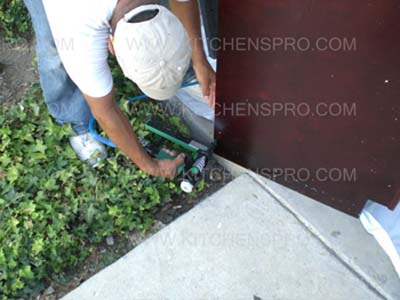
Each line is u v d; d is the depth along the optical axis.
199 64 1.97
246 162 2.10
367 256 1.81
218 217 1.94
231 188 2.03
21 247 1.82
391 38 1.31
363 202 1.84
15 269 1.78
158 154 2.07
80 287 1.76
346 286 1.74
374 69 1.41
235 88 1.82
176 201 2.07
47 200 1.98
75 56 1.37
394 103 1.46
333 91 1.56
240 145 2.04
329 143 1.74
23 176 2.03
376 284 1.73
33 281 1.80
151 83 1.37
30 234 1.86
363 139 1.63
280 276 1.77
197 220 1.93
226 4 1.55
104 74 1.44
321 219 1.92
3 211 1.92
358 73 1.46
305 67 1.56
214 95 1.99
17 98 2.48
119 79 2.35
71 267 1.88
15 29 2.79
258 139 1.95
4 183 2.00
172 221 1.96
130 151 1.73
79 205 1.97
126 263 1.81
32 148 2.11
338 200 1.91
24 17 2.78
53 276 1.84
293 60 1.56
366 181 1.76
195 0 1.79
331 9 1.35
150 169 1.87
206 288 1.75
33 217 1.90
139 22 1.29
